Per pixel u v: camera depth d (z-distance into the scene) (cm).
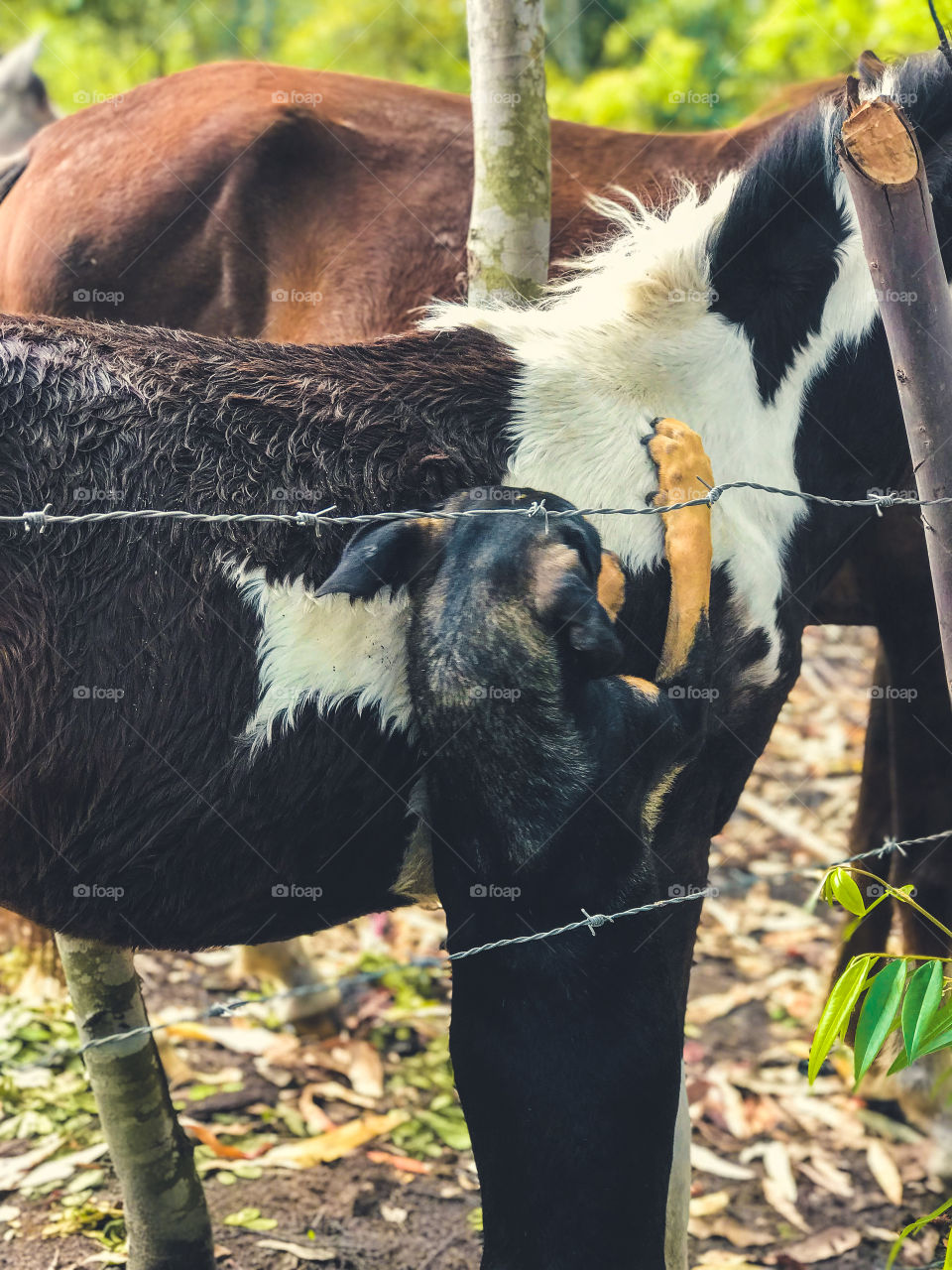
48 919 183
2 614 165
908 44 638
